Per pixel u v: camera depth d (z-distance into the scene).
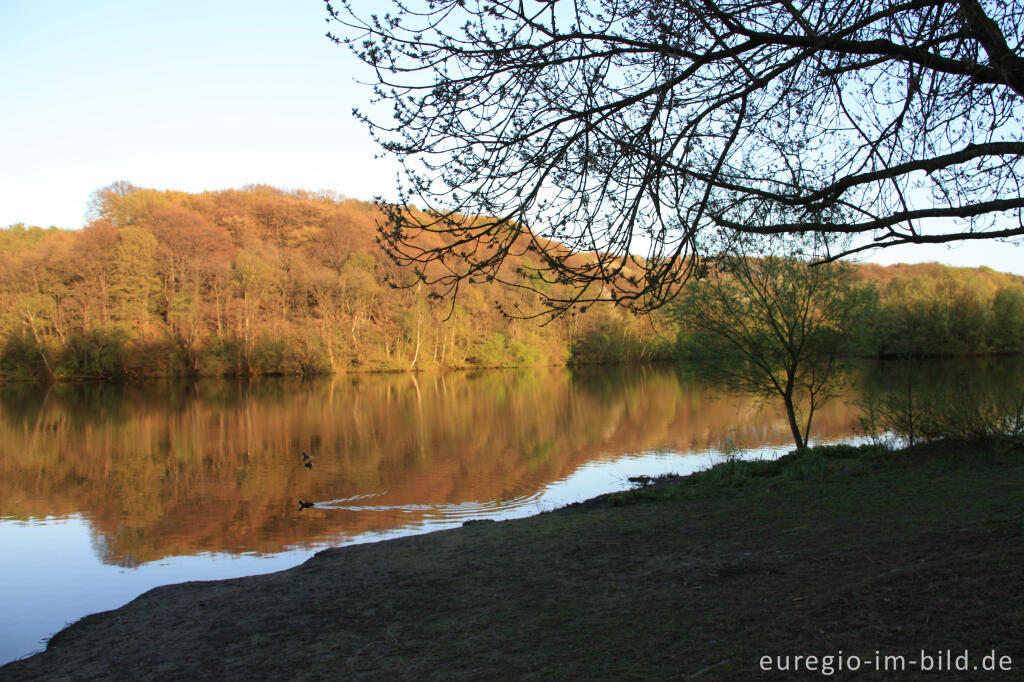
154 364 50.66
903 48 3.76
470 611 5.41
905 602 4.38
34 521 12.80
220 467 18.16
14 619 7.72
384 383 49.62
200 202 68.94
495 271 3.92
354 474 16.91
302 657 4.78
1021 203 3.71
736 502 8.88
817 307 14.06
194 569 9.76
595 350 66.94
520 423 26.23
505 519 11.10
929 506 7.29
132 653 5.24
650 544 7.02
